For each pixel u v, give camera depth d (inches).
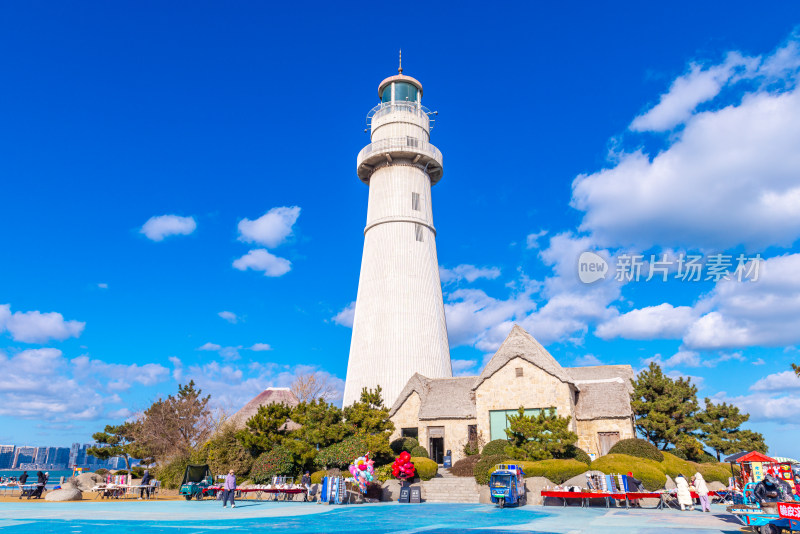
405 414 1847.9
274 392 2192.4
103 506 1149.7
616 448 1489.9
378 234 2256.4
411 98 2447.1
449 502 1323.8
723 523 810.2
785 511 664.4
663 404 1630.2
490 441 1600.6
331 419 1583.4
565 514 976.3
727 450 1838.1
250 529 735.7
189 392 2202.3
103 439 2210.9
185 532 695.7
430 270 2231.8
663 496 1096.2
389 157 2298.2
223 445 1585.9
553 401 1594.5
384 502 1304.1
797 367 1008.2
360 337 2162.9
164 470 1691.7
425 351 2080.5
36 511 1016.2
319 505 1187.9
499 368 1688.0
